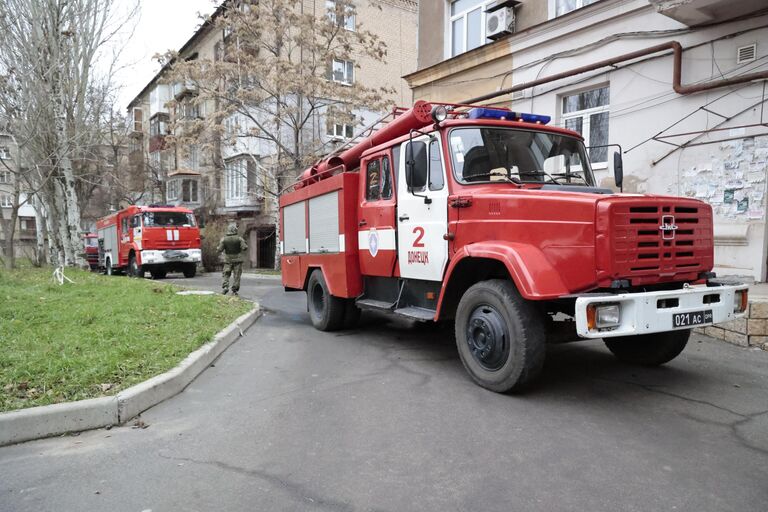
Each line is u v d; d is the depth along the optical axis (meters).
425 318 5.88
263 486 3.26
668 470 3.34
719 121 8.76
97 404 4.31
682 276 4.70
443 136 5.78
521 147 5.98
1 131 17.42
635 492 3.07
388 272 6.86
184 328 7.37
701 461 3.46
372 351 6.95
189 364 5.62
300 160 20.62
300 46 20.42
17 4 15.62
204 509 3.00
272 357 6.73
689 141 9.15
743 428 4.02
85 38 17.38
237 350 7.15
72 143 17.89
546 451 3.66
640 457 3.54
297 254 9.48
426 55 15.29
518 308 4.68
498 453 3.65
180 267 22.38
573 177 6.07
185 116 24.05
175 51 19.97
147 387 4.77
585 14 10.68
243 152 23.86
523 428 4.09
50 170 17.94
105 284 13.28
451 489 3.16
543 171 5.93
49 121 17.09
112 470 3.52
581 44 10.91
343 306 8.30
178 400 5.00
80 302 9.75
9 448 3.92
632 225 4.36
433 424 4.22
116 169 30.17
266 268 28.05
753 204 8.41
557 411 4.46
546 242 4.67
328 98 20.92
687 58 9.15
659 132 9.56
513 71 12.46
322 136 23.73
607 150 10.53
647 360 5.75
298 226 9.44
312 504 3.03
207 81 20.72
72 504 3.08
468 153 5.74
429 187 5.98
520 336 4.63
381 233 6.93
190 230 22.02
